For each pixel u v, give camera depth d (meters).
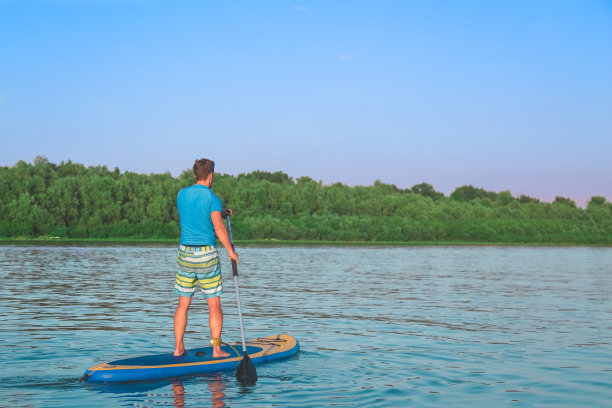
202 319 9.81
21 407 4.63
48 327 8.73
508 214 94.88
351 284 17.70
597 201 106.44
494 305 12.77
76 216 63.09
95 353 6.79
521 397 5.21
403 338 8.29
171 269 22.48
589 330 9.31
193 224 6.09
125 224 64.31
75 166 78.44
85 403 4.78
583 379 5.94
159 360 5.96
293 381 5.59
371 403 4.87
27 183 62.66
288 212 79.44
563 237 90.75
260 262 30.00
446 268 27.53
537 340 8.31
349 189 93.88
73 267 23.00
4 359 6.39
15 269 21.39
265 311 11.13
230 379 5.64
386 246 65.25
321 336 8.34
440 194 139.38
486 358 6.96
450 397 5.14
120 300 12.52
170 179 75.12
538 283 19.50
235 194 76.62
